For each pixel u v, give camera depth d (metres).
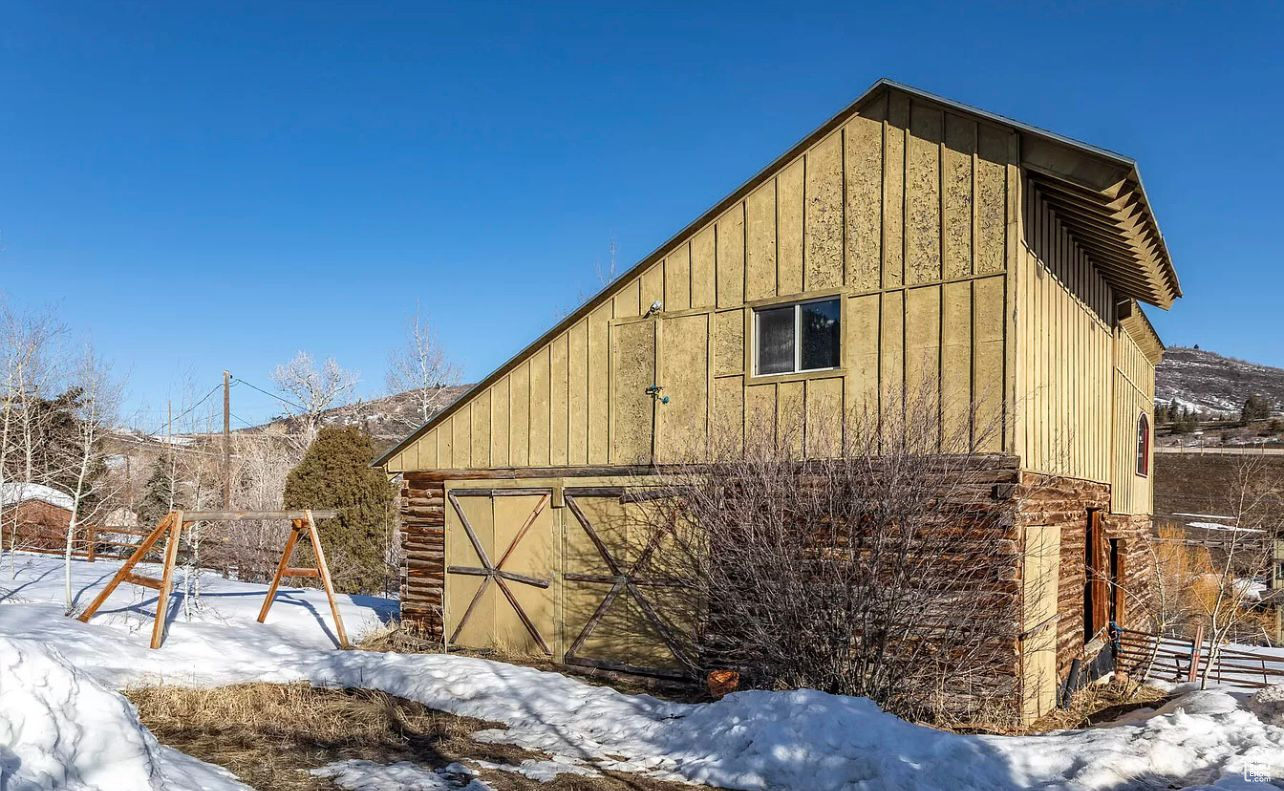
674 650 9.95
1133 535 14.17
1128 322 13.86
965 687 7.93
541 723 8.27
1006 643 7.84
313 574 12.45
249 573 21.66
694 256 10.30
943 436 8.36
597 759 7.23
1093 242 10.30
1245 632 16.55
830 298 9.23
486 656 11.51
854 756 6.48
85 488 17.30
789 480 8.64
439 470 12.77
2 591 13.16
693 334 10.23
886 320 8.84
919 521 7.93
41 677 4.86
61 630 10.15
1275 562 16.08
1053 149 8.10
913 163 8.81
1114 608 12.46
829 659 8.12
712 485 9.35
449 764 7.00
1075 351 10.38
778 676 8.47
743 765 6.70
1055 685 9.05
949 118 8.62
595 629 10.77
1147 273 11.09
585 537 10.99
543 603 11.33
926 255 8.66
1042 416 8.89
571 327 11.35
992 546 7.97
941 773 6.17
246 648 11.15
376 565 21.75
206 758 6.86
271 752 7.14
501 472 11.97
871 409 8.80
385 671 10.02
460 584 12.34
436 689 9.35
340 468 21.95
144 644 10.45
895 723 6.93
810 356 9.38
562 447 11.34
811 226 9.43
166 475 20.39
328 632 13.02
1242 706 7.72
